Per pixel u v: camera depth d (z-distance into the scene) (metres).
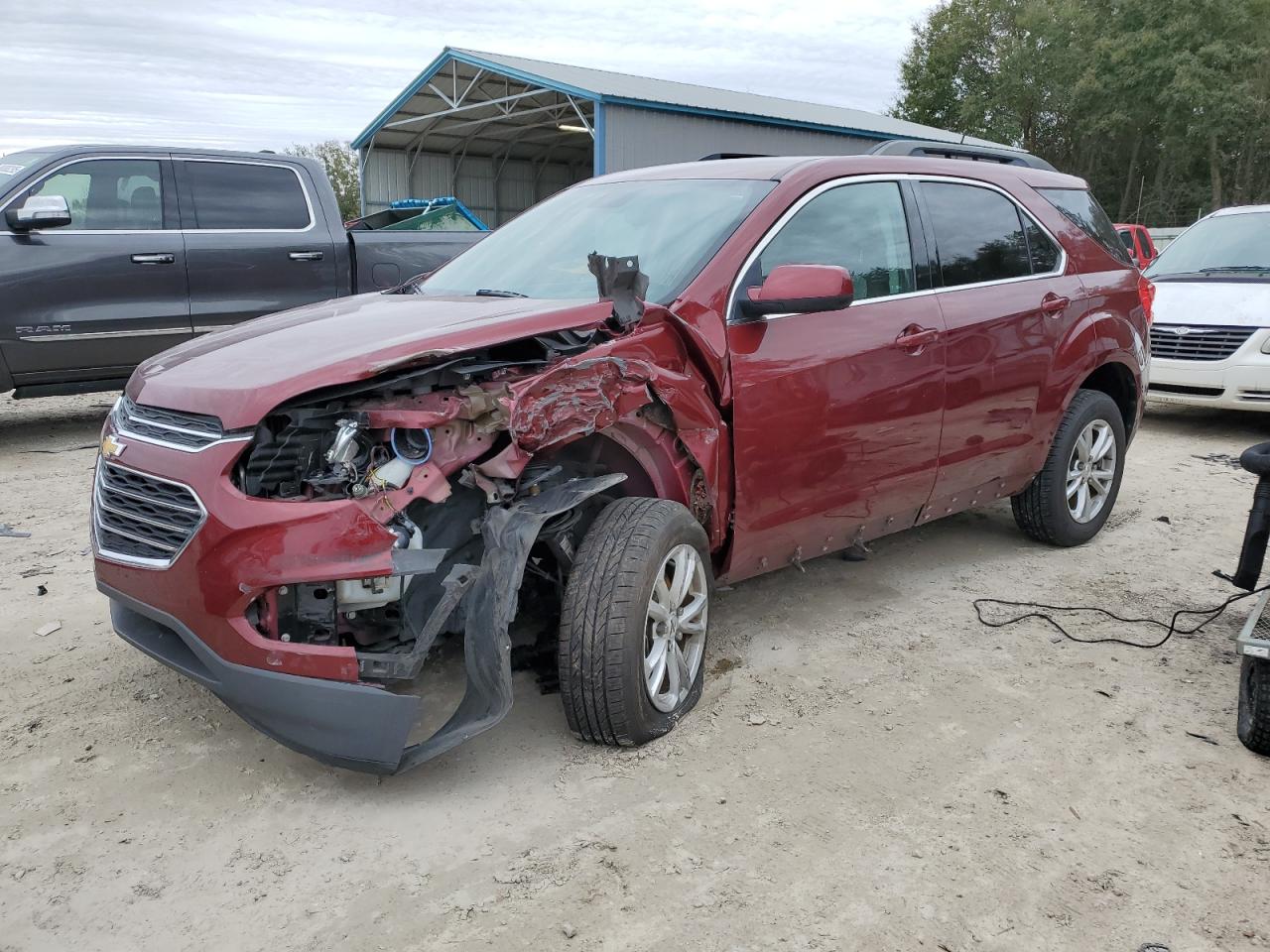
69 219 6.98
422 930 2.36
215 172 7.88
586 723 3.04
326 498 2.60
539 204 4.64
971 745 3.25
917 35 54.03
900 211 4.21
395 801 2.89
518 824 2.78
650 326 3.23
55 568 4.83
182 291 7.64
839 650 3.98
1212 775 3.09
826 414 3.70
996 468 4.64
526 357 3.07
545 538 3.03
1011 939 2.35
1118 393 5.52
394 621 2.78
